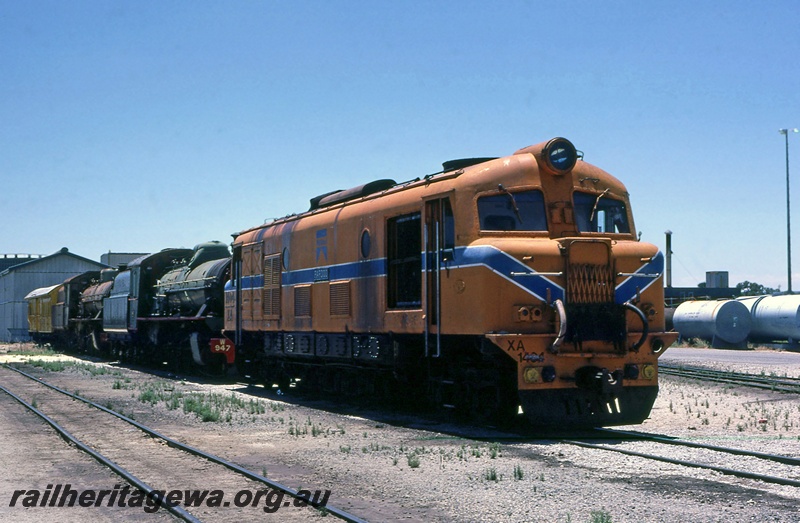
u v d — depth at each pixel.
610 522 7.50
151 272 34.50
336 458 11.45
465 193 13.59
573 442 12.10
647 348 13.54
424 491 9.19
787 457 10.34
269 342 21.84
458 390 14.73
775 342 43.94
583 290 13.16
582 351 13.08
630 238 14.34
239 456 11.74
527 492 8.97
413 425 14.79
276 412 17.23
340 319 17.59
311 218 19.27
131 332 34.81
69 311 48.00
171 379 27.48
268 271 21.50
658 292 13.84
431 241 14.42
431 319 14.34
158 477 10.21
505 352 12.73
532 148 13.94
